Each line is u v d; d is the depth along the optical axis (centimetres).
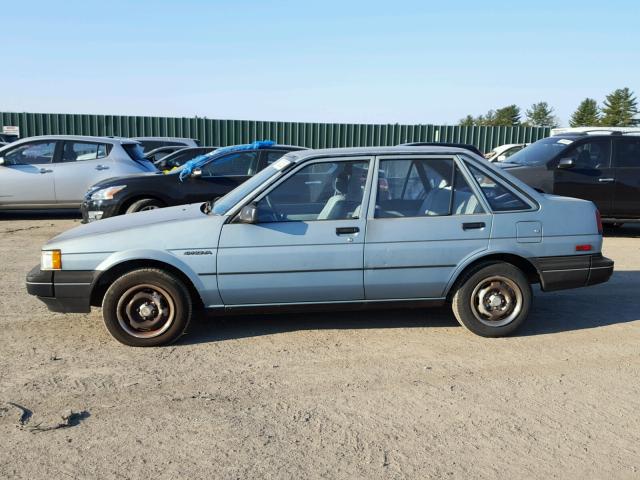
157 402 396
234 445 343
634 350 501
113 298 481
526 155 1115
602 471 322
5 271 754
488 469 322
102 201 935
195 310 551
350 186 500
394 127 2570
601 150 1034
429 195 507
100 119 2375
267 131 2514
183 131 2453
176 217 507
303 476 313
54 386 418
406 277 500
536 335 534
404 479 312
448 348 499
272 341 511
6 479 308
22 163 1170
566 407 396
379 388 421
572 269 519
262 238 483
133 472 315
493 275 510
